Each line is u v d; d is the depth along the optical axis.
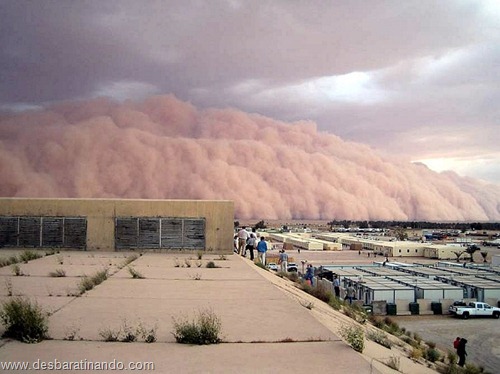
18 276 12.27
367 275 50.09
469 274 54.19
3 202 21.14
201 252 21.36
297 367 5.39
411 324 35.53
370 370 5.36
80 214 21.28
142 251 21.25
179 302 9.17
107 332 6.62
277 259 59.25
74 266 14.90
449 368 12.09
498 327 34.84
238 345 6.29
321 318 9.54
